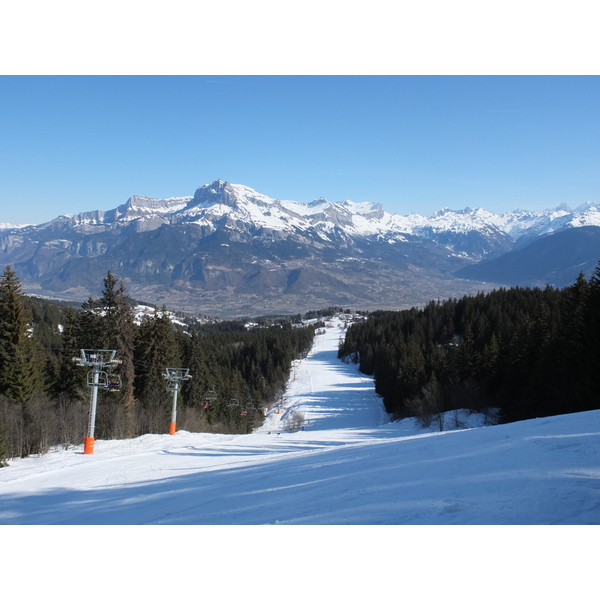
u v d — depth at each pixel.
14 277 38.47
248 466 18.56
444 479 9.45
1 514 12.52
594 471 8.26
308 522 7.93
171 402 51.12
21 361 36.72
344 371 139.12
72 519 11.03
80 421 37.47
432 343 95.06
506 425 18.66
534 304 89.75
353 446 22.34
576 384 35.12
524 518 6.51
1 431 27.42
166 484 15.86
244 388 79.00
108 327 44.69
